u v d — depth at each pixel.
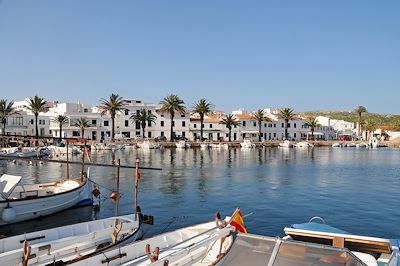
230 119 112.56
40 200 19.62
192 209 23.28
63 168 46.88
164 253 12.22
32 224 19.16
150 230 18.47
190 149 94.56
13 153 54.56
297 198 27.23
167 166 50.34
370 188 32.28
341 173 43.66
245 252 8.58
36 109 86.06
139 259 11.28
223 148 99.12
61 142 76.56
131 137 107.69
